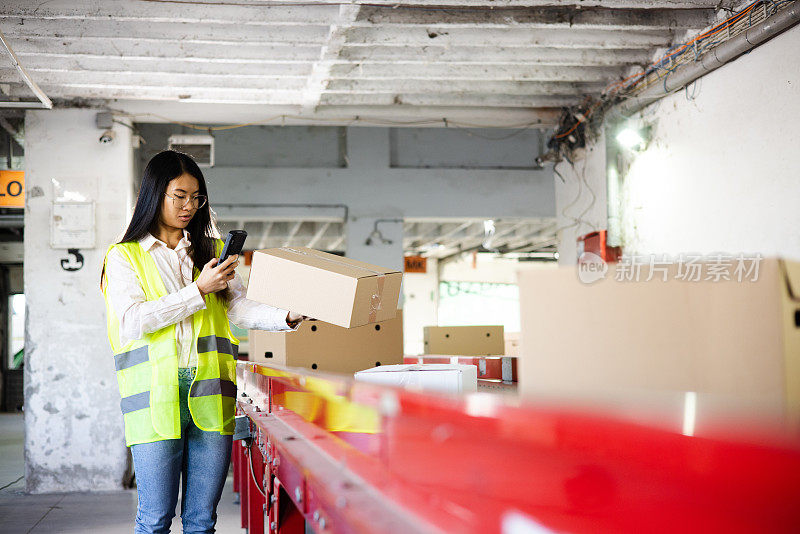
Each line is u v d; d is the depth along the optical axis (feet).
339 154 28.35
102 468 19.01
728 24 14.16
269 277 6.48
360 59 16.38
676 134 16.16
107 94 18.45
